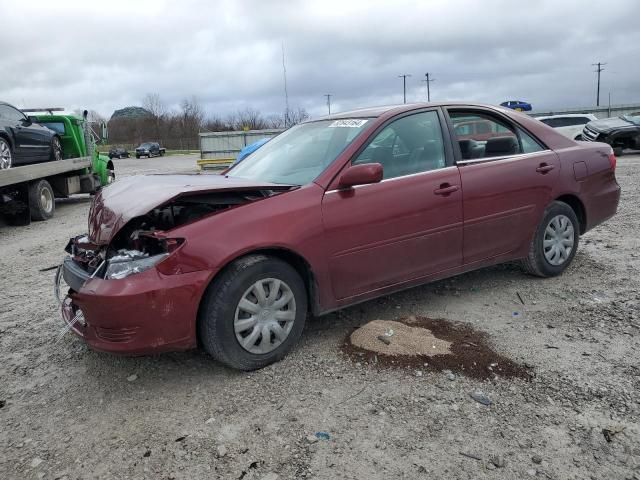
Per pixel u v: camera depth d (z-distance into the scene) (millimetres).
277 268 3438
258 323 3414
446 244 4188
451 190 4137
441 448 2662
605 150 5297
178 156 61438
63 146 14625
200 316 3305
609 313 4176
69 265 3646
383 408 3012
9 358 3920
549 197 4770
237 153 31312
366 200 3752
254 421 2955
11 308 5059
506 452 2615
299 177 3908
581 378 3244
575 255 5652
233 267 3287
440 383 3232
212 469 2588
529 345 3701
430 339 3701
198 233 3205
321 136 4293
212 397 3215
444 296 4699
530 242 4773
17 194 11023
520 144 4730
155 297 3066
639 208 8516
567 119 21469
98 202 3895
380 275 3895
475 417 2900
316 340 3900
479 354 3529
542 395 3080
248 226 3322
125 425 2990
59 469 2652
